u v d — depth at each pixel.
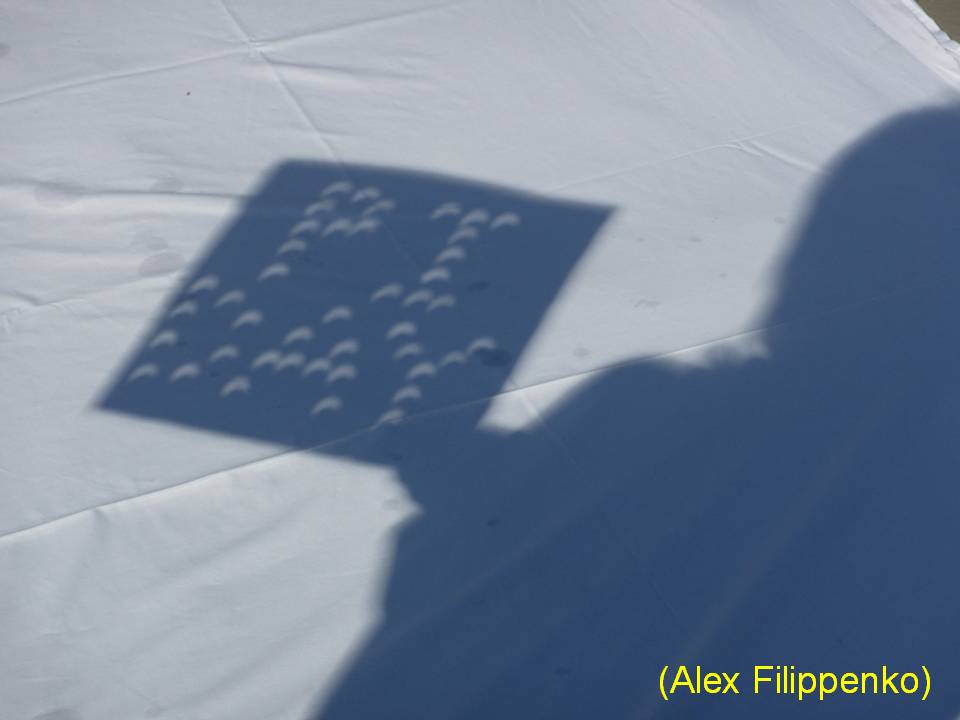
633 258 2.12
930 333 2.01
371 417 1.82
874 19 2.77
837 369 1.93
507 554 1.64
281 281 2.04
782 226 2.20
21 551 1.62
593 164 2.31
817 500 1.74
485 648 1.54
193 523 1.66
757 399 1.88
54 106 2.39
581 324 1.99
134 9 2.65
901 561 1.66
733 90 2.52
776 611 1.59
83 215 2.15
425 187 2.24
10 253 2.07
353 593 1.59
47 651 1.51
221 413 1.82
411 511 1.69
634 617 1.58
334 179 2.25
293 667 1.50
